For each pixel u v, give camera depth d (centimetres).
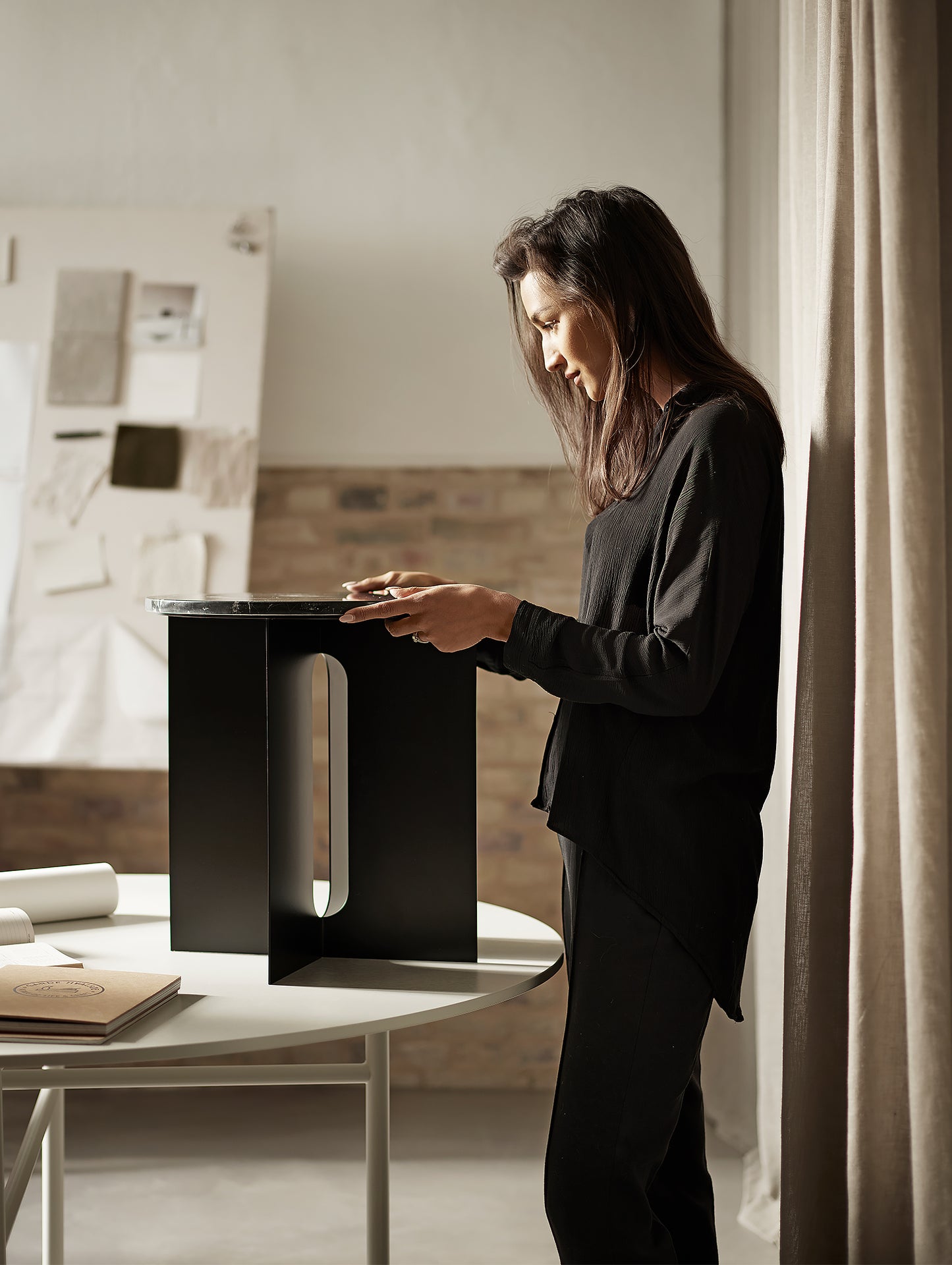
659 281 140
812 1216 140
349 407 320
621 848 128
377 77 317
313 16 317
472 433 319
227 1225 246
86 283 302
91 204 317
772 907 245
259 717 136
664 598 124
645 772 129
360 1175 269
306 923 136
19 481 297
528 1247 239
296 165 317
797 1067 142
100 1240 239
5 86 318
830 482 143
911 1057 118
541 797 142
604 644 123
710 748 129
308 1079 130
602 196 142
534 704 321
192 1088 318
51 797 321
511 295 167
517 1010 320
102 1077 129
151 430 297
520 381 318
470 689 137
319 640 141
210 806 138
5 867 321
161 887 176
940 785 119
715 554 122
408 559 322
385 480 322
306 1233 243
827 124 157
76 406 299
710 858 129
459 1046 320
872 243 131
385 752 139
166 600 135
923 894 118
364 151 317
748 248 285
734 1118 288
